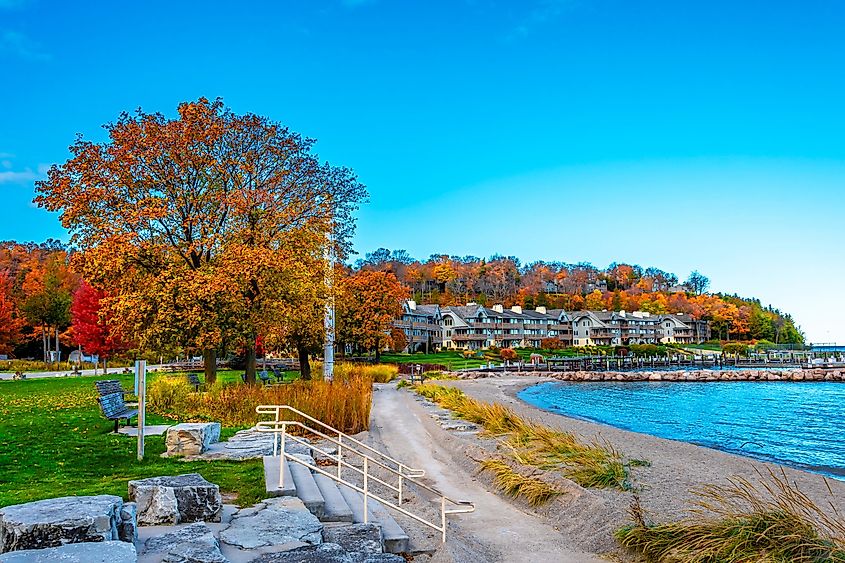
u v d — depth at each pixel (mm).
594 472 13375
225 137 28969
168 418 18453
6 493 8445
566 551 9219
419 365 74312
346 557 6359
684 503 11508
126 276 27016
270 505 8211
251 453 12164
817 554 7562
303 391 20750
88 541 5395
